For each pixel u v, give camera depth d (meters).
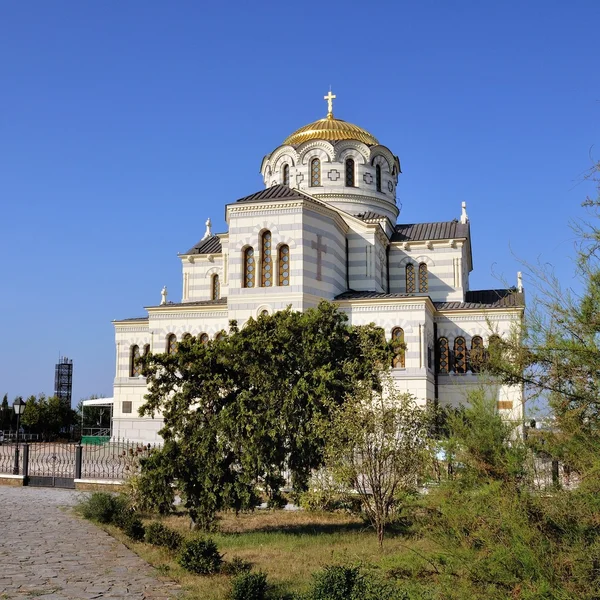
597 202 10.81
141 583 16.86
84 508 25.91
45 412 90.19
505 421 14.47
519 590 10.26
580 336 11.14
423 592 12.01
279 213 46.53
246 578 15.99
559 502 10.71
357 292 50.75
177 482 25.45
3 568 17.84
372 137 62.19
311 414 25.08
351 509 26.67
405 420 22.80
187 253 59.94
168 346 51.44
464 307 50.97
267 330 26.52
